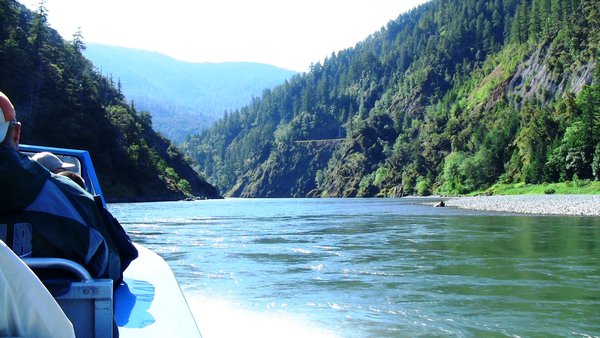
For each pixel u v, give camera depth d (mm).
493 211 39312
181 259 13250
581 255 13414
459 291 9094
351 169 181125
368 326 6949
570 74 131000
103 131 81625
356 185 173250
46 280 2148
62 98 77625
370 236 19172
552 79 135875
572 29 140500
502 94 153000
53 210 2303
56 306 1725
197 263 12531
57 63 89375
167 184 99000
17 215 2232
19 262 1622
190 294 8961
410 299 8508
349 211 42562
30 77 72062
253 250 15039
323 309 7859
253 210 47375
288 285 9734
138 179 88500
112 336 2217
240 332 6684
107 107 103938
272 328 6855
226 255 13969
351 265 12094
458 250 14648
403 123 198500
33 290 1658
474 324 7000
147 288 3463
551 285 9547
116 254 2760
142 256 4785
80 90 82062
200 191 134750
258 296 8750
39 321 1692
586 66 126812
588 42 134250
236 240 18016
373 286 9586
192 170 138000
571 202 40906
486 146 112188
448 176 120312
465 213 36281
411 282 9953
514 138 109375
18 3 96875
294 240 17938
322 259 13141
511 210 39062
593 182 71750
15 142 2414
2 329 1661
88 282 2188
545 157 86375
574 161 77062
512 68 158000
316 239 18234
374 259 13047
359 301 8375
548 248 14898
